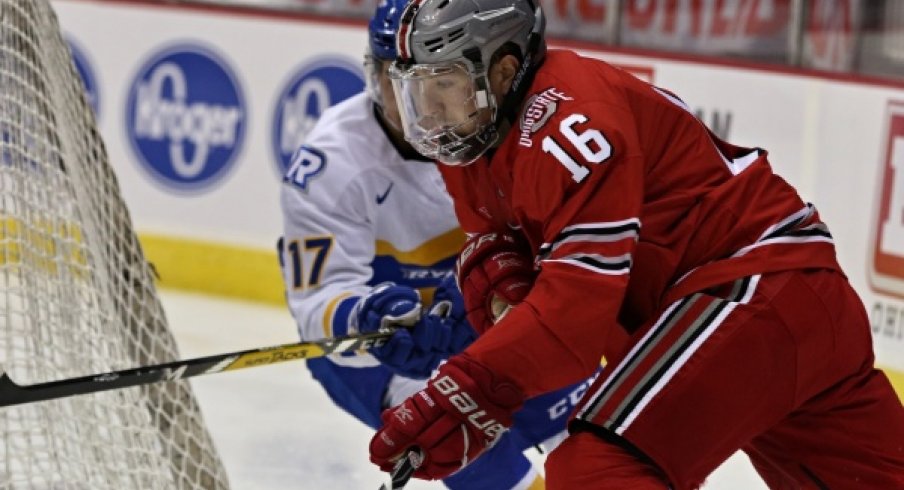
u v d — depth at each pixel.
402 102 8.91
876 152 16.70
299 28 21.31
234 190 22.11
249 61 21.84
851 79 16.92
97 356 10.76
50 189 10.69
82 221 10.84
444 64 8.59
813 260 8.69
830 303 8.63
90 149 11.55
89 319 10.76
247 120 21.94
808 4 18.48
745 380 8.34
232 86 22.06
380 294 10.77
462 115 8.74
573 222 8.27
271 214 21.75
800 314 8.48
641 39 20.00
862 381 9.00
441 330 10.73
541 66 8.81
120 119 23.23
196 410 11.65
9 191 10.35
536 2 8.94
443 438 8.38
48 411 10.41
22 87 10.63
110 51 23.22
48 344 10.40
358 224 11.59
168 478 11.11
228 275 22.17
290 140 21.55
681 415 8.26
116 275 11.47
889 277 16.55
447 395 8.36
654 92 8.77
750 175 8.79
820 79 17.27
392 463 8.54
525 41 8.73
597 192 8.22
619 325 9.05
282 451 14.91
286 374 17.89
